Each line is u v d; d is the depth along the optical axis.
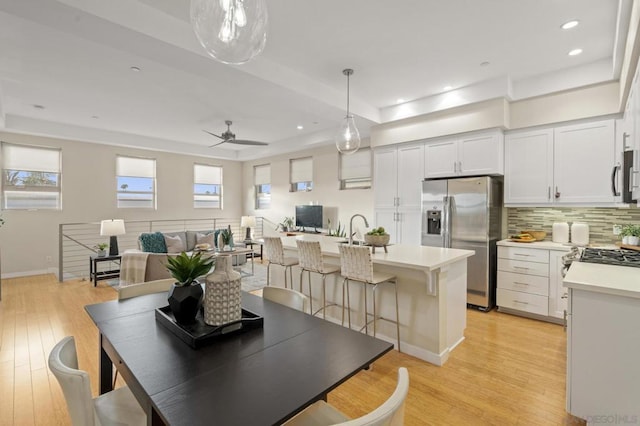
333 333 1.46
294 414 0.91
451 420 2.01
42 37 2.89
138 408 1.41
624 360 1.74
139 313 1.71
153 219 7.55
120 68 3.53
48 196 6.20
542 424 1.97
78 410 1.09
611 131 3.42
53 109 5.05
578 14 2.59
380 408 0.85
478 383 2.42
